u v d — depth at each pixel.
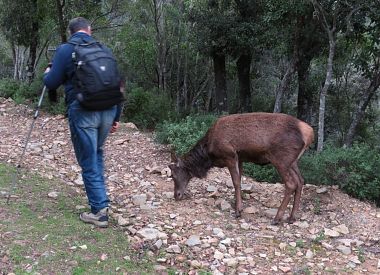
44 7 17.91
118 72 5.07
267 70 24.39
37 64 21.61
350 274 4.83
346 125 19.05
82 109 5.03
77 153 5.32
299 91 18.70
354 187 7.42
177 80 24.12
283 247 5.27
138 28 23.22
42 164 7.68
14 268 4.41
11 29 18.83
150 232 5.28
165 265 4.76
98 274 4.46
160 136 9.71
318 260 5.08
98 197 5.35
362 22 11.95
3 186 6.41
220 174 7.90
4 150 8.32
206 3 19.17
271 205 6.62
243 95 21.02
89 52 4.87
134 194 6.71
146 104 14.68
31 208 5.72
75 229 5.23
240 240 5.37
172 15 22.88
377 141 17.61
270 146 5.83
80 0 18.72
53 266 4.50
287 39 14.49
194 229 5.59
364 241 5.70
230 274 4.65
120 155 8.74
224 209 6.32
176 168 6.48
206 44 19.03
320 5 11.05
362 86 19.77
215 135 6.12
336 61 17.80
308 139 5.89
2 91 14.52
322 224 6.07
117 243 5.05
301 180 6.02
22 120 11.36
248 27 17.88
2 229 5.05
